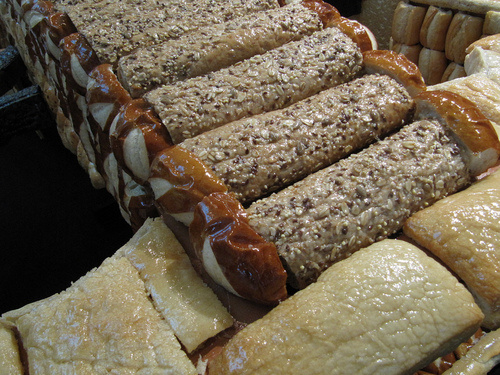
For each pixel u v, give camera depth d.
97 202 0.64
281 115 0.40
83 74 0.48
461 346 0.33
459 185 0.38
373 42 0.49
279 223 0.34
